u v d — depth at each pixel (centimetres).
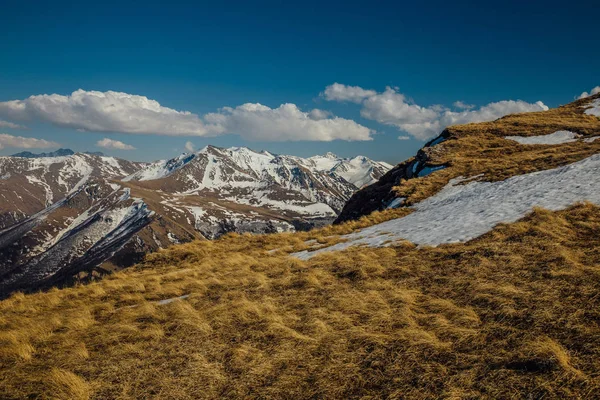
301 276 1398
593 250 1095
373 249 1681
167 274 1838
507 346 729
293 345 877
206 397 731
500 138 4662
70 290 1759
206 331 1006
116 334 1044
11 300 1648
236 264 1889
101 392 774
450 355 739
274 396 710
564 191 1756
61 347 1004
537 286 934
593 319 743
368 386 702
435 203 2691
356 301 1078
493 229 1498
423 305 998
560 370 621
